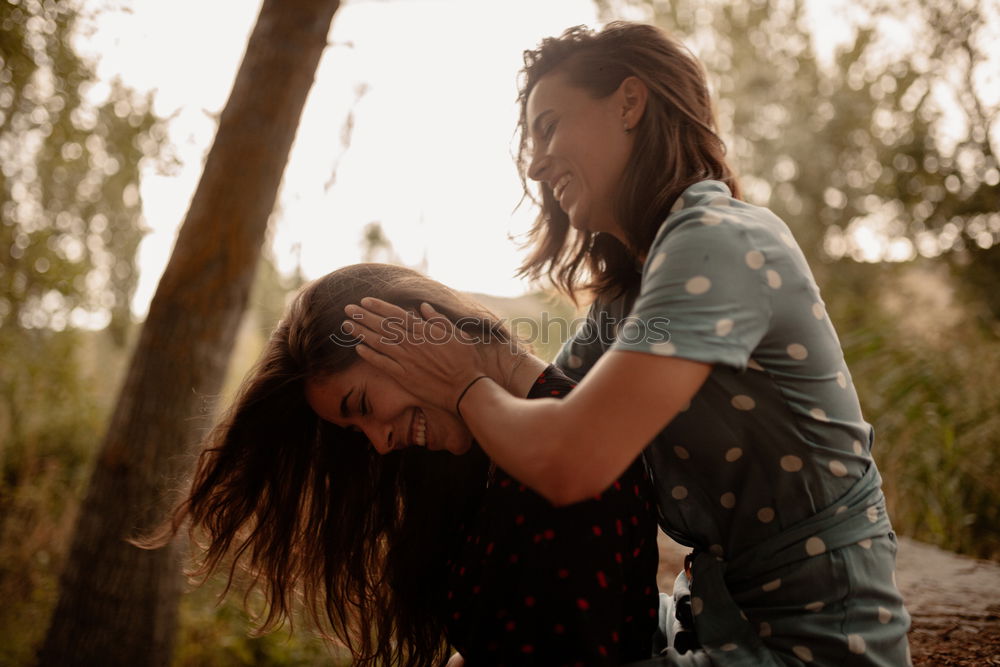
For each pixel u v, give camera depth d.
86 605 3.14
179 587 3.31
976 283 5.46
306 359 1.30
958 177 5.93
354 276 1.33
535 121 1.29
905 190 6.37
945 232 5.87
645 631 1.22
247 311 3.35
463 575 1.17
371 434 1.28
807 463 1.10
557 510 1.09
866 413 4.13
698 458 1.16
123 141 4.49
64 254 5.32
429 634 1.54
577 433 0.94
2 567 4.12
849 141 8.16
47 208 5.20
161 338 3.14
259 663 3.61
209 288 3.17
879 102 7.59
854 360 4.60
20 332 5.19
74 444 5.50
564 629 1.05
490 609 1.09
